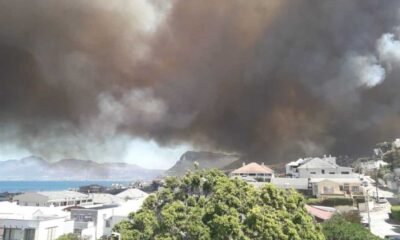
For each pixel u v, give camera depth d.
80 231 33.00
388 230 31.64
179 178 18.69
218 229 14.04
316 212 32.47
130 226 16.77
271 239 13.89
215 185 17.00
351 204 42.25
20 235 28.11
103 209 35.59
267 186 16.09
